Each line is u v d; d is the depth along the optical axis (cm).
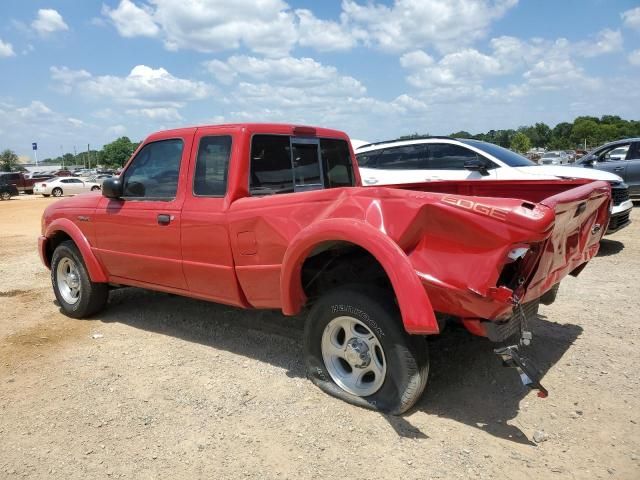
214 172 437
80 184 3891
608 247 886
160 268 480
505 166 833
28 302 657
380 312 331
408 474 288
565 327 503
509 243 291
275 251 389
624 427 329
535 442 315
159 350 475
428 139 919
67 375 427
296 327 519
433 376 401
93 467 304
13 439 335
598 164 1404
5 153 11769
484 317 308
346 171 554
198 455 312
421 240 317
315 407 360
